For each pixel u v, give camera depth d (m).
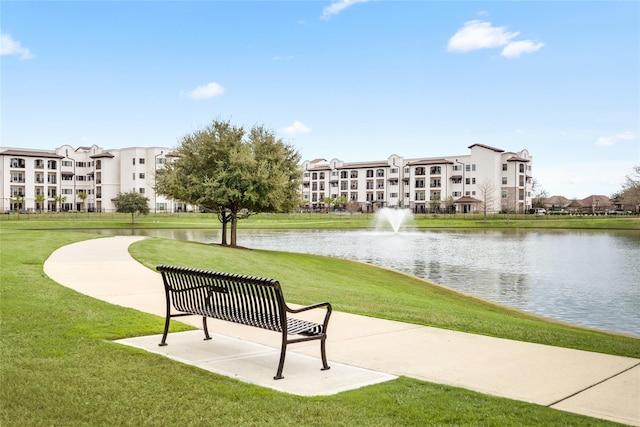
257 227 77.06
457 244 49.44
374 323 10.13
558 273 29.69
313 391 6.09
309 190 140.38
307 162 148.38
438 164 118.50
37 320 9.27
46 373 6.43
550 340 9.24
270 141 35.75
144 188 117.19
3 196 108.12
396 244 49.00
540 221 91.00
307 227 78.69
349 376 6.69
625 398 5.98
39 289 12.60
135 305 11.28
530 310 19.72
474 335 9.17
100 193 119.75
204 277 7.70
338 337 8.91
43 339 8.02
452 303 18.41
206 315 7.76
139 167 116.81
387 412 5.38
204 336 8.70
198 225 75.81
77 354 7.28
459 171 117.00
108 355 7.26
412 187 122.56
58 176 116.62
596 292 23.55
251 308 7.29
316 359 7.48
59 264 18.19
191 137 36.03
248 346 8.14
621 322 17.81
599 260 36.25
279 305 6.61
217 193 33.38
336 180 135.62
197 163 35.78
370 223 87.88
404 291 20.58
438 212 114.56
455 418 5.23
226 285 7.62
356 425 5.04
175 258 22.03
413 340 8.73
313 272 23.44
